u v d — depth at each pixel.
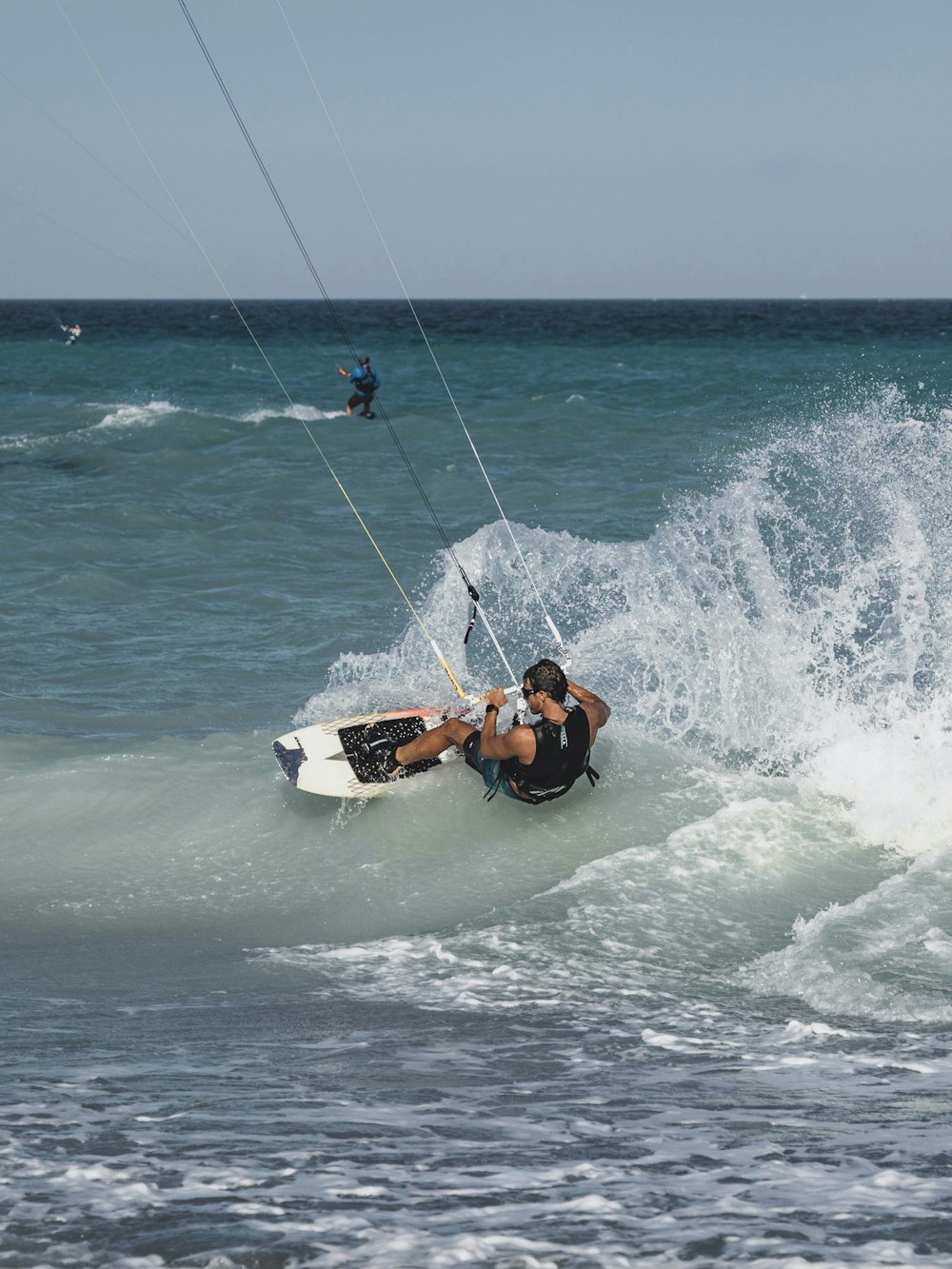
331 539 67.62
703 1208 10.93
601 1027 18.48
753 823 27.56
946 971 20.64
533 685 27.89
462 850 27.94
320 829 29.45
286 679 43.94
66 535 68.06
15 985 21.41
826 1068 16.42
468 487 81.94
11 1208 10.86
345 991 20.67
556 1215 10.75
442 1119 14.04
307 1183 11.60
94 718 39.69
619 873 25.53
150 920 25.38
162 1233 10.23
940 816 27.34
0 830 30.14
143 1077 15.91
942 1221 10.59
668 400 134.00
